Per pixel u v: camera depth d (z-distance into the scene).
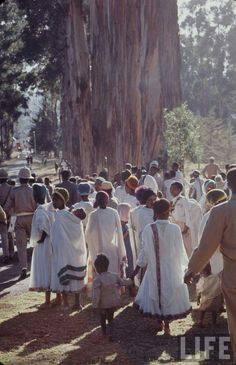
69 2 42.94
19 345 8.75
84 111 42.22
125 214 11.42
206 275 9.20
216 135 53.62
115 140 33.94
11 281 13.63
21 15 61.12
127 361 7.81
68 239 10.55
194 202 12.11
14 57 61.19
